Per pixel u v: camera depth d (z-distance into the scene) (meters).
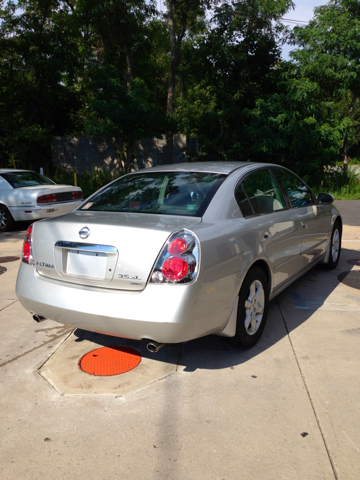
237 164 4.16
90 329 3.09
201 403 2.83
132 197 3.70
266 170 4.32
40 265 3.29
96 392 2.99
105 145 21.50
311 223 4.86
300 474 2.17
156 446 2.41
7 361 3.49
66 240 3.14
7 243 8.62
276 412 2.71
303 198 4.96
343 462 2.25
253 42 19.30
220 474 2.18
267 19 19.11
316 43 19.06
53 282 3.20
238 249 3.25
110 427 2.60
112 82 17.97
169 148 20.45
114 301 2.89
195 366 3.34
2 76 20.53
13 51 20.09
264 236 3.65
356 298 4.87
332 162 19.55
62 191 10.27
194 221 3.15
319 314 4.39
